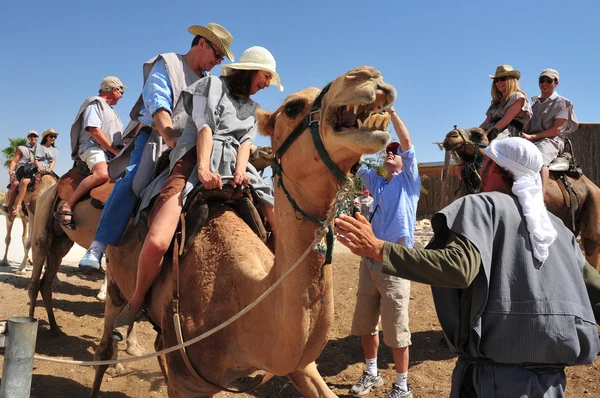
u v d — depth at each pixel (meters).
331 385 5.69
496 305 2.69
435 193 25.92
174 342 3.56
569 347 2.66
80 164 7.03
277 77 4.37
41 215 6.95
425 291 9.13
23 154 12.64
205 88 4.04
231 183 3.95
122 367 5.75
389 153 5.62
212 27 4.62
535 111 8.28
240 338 3.24
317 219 2.77
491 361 2.78
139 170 4.46
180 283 3.61
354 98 2.29
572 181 8.16
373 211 5.60
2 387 2.84
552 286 2.73
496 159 3.02
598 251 8.09
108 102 7.48
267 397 5.34
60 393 5.12
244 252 3.49
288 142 2.78
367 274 5.44
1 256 13.42
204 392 3.50
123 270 4.40
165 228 3.64
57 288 9.41
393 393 5.16
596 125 19.83
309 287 2.78
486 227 2.77
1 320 7.11
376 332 5.50
